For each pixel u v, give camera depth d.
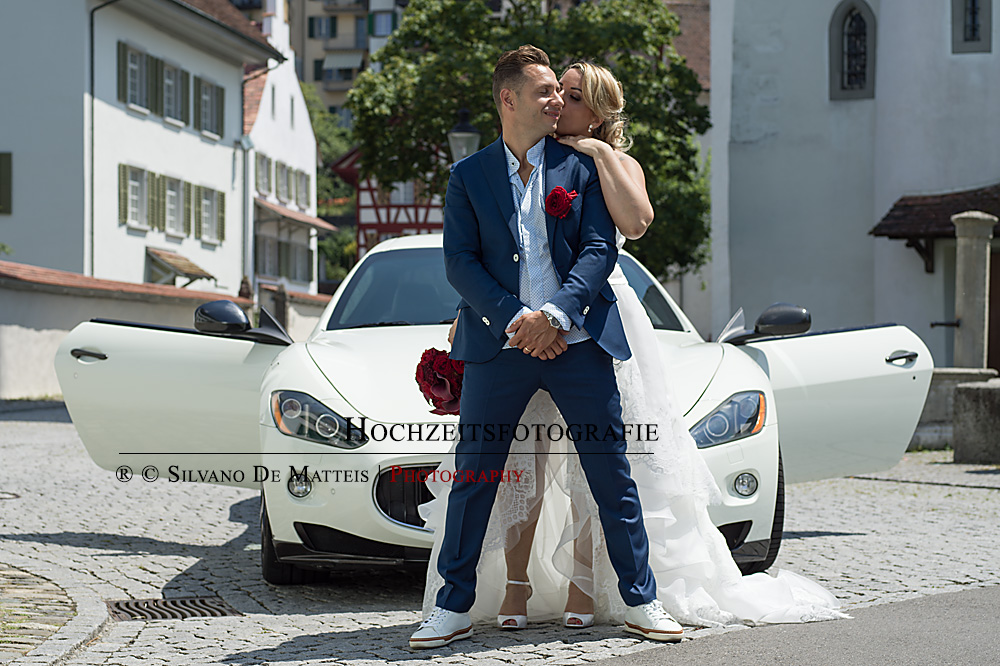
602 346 3.46
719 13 19.53
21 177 26.88
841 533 6.00
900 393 5.43
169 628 3.95
